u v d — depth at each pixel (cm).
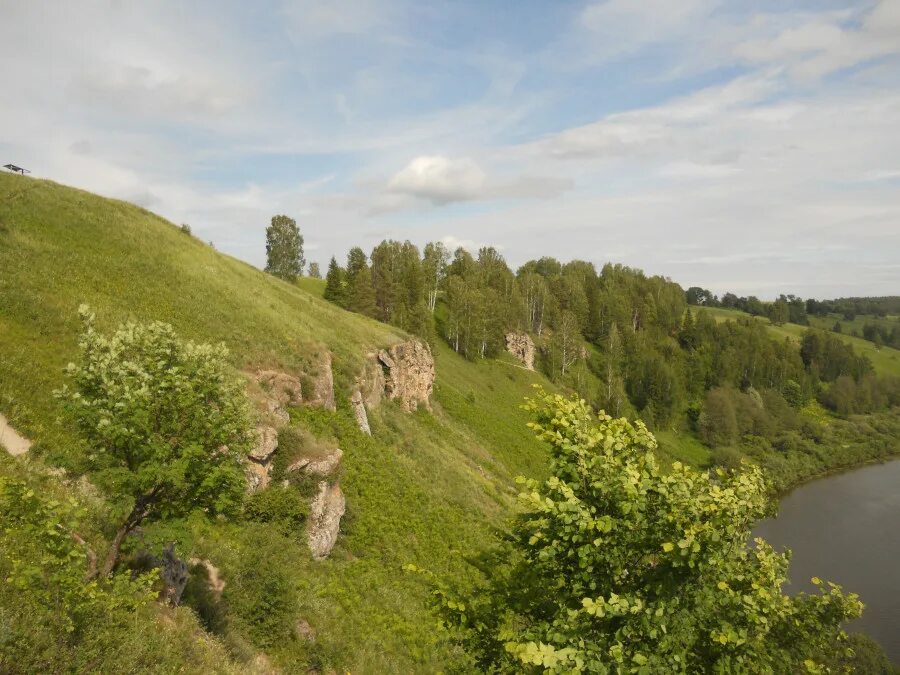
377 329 5112
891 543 5541
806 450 9106
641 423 750
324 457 2181
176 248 3706
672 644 560
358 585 1895
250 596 1363
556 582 703
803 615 680
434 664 1655
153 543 955
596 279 14688
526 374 9406
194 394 985
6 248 2377
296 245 8900
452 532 2609
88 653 731
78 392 932
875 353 16212
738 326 13425
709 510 599
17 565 729
